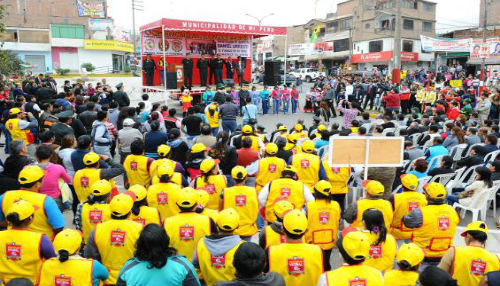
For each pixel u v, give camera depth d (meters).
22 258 3.37
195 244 3.61
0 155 11.20
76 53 48.09
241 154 6.46
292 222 3.13
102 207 4.02
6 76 21.44
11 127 9.02
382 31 48.59
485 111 15.01
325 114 17.83
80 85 16.03
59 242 3.00
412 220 4.24
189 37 21.61
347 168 5.91
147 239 2.72
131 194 3.95
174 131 7.06
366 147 5.55
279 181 4.82
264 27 20.55
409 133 11.04
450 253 3.54
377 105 22.97
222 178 5.07
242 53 23.25
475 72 40.84
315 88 21.28
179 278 2.76
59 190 5.21
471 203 6.73
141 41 20.58
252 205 4.57
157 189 4.60
